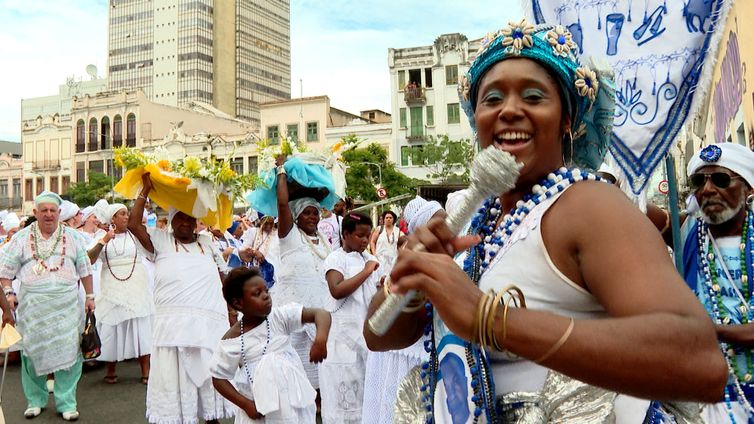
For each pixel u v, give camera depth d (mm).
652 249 1164
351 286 5137
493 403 1392
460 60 45344
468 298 1146
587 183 1359
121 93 60031
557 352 1068
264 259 7609
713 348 1052
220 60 102312
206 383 5473
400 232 8750
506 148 1473
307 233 5930
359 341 5215
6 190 68562
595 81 1532
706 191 3268
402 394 1670
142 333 7668
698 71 2766
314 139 49719
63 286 6387
